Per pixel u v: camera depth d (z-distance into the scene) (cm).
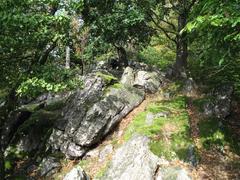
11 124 1543
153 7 1664
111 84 1455
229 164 1095
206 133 1214
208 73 1656
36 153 1400
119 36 1719
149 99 1485
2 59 1140
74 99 1427
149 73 1608
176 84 1560
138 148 1123
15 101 1249
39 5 1167
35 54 1227
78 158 1286
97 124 1296
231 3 796
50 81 1177
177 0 1694
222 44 920
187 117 1282
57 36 1149
